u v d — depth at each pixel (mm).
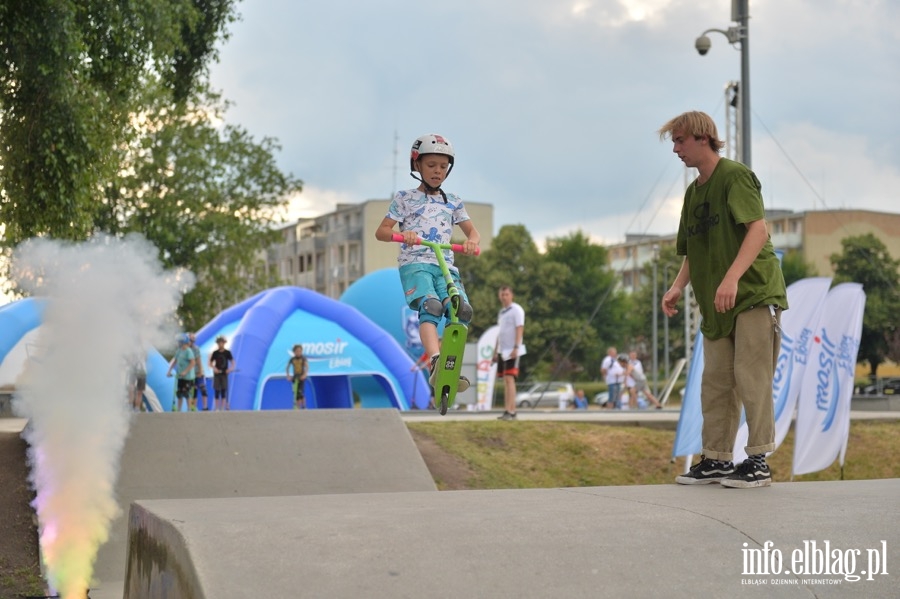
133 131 13125
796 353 11906
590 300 63281
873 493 4957
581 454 12719
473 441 12438
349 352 25875
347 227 82312
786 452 14672
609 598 3264
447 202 6445
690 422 10930
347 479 9297
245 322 24469
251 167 38906
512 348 14094
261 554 3477
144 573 4332
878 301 55344
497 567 3439
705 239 5844
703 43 19438
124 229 33750
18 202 10312
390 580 3303
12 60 9820
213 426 9781
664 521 4020
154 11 10906
